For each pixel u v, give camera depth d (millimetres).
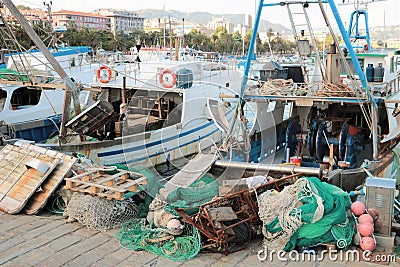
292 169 7367
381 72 10789
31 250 5770
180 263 5477
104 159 10000
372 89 9445
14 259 5523
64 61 14352
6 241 6027
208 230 5754
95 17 127000
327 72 10156
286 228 5723
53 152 7707
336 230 5832
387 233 5973
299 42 10781
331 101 8648
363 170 7789
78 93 9852
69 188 6867
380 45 14023
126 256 5641
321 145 9602
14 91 13438
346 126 9438
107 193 6660
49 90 12859
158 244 5840
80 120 9648
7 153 7977
